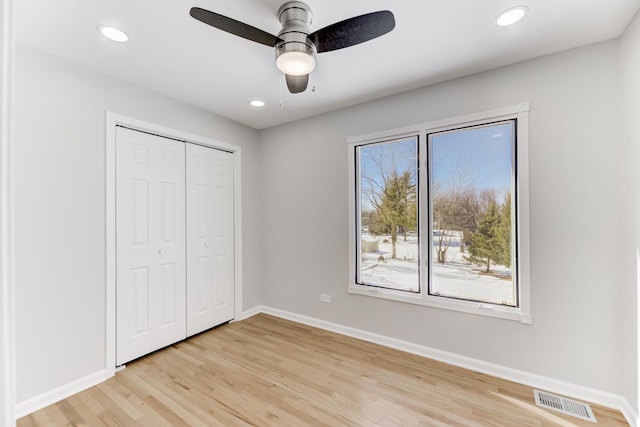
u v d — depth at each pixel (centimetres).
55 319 203
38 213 196
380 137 284
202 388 214
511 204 228
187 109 293
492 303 235
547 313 209
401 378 225
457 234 250
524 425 175
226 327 327
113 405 196
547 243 209
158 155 272
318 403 197
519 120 218
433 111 256
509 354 223
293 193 348
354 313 302
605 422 177
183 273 292
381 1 158
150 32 182
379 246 293
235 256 349
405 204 278
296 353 267
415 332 266
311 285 334
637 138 166
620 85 185
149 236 264
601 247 193
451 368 240
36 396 193
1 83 38
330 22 175
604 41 192
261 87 259
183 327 292
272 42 165
